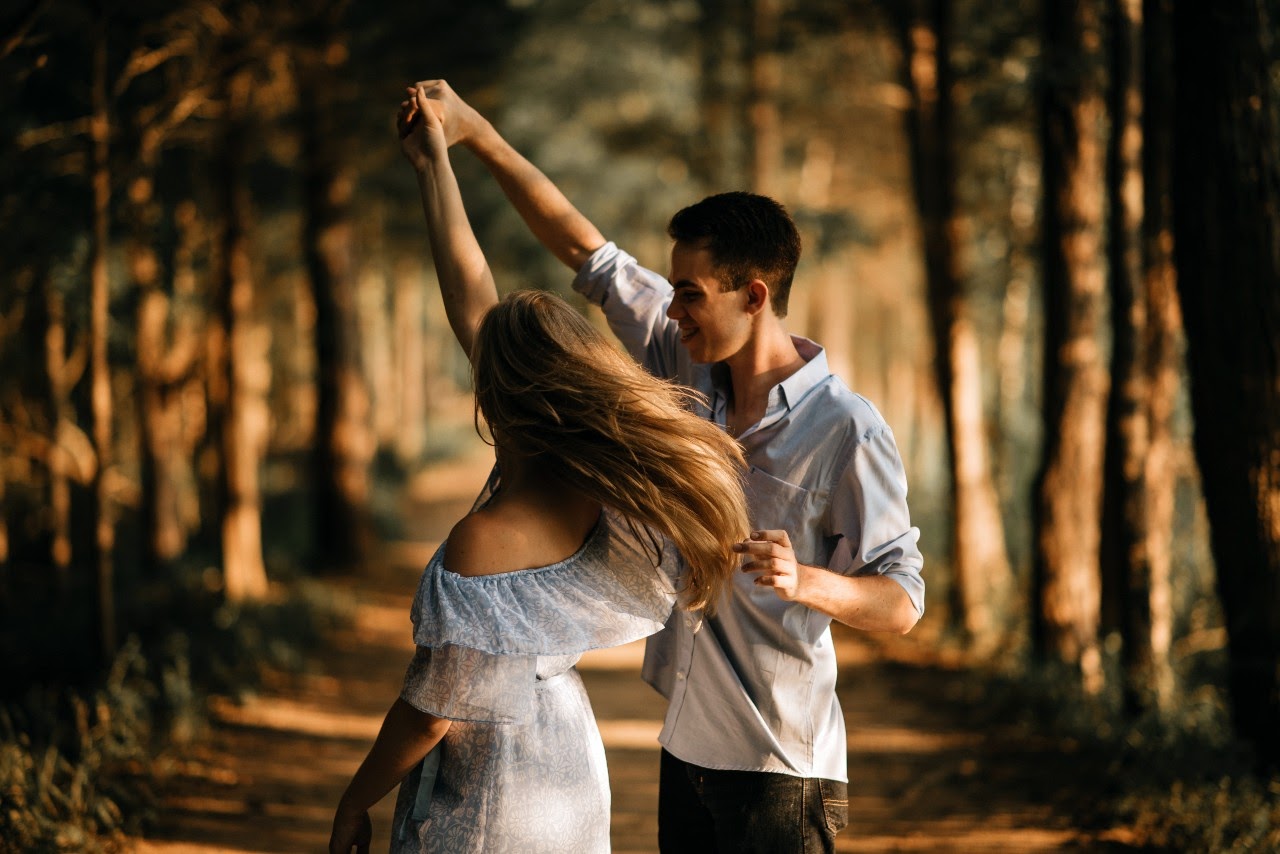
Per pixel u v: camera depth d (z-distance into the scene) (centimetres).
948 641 979
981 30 1050
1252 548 476
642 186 2619
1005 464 1494
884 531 234
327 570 1508
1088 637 790
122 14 744
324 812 545
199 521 1670
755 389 247
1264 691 483
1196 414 489
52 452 1052
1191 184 476
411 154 256
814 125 2036
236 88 1024
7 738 561
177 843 478
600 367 211
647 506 204
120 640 863
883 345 3438
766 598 239
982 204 1369
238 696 761
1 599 1059
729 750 246
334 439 1530
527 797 209
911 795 571
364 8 1151
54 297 983
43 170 766
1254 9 463
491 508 211
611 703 830
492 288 252
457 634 197
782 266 240
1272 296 467
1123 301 642
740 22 1711
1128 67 638
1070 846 479
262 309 1962
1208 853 436
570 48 2400
